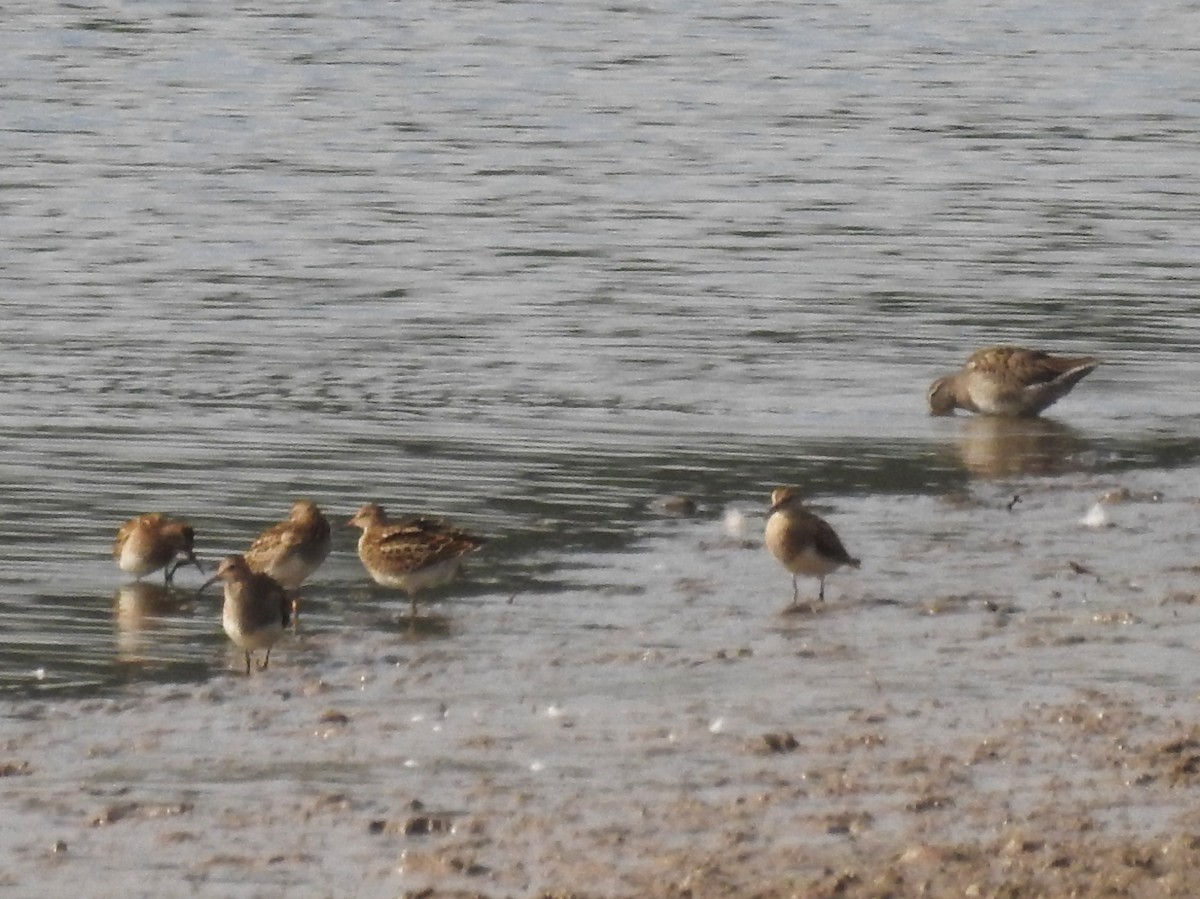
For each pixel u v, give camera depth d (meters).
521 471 21.33
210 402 23.83
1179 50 56.72
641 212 35.88
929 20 61.19
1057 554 18.55
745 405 24.12
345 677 15.36
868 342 27.31
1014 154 42.03
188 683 15.30
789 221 35.28
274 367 25.50
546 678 15.23
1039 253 32.84
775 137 43.62
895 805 12.54
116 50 53.12
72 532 19.20
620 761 13.42
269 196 36.69
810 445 22.55
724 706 14.52
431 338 27.09
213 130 43.12
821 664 15.45
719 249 32.97
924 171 40.12
